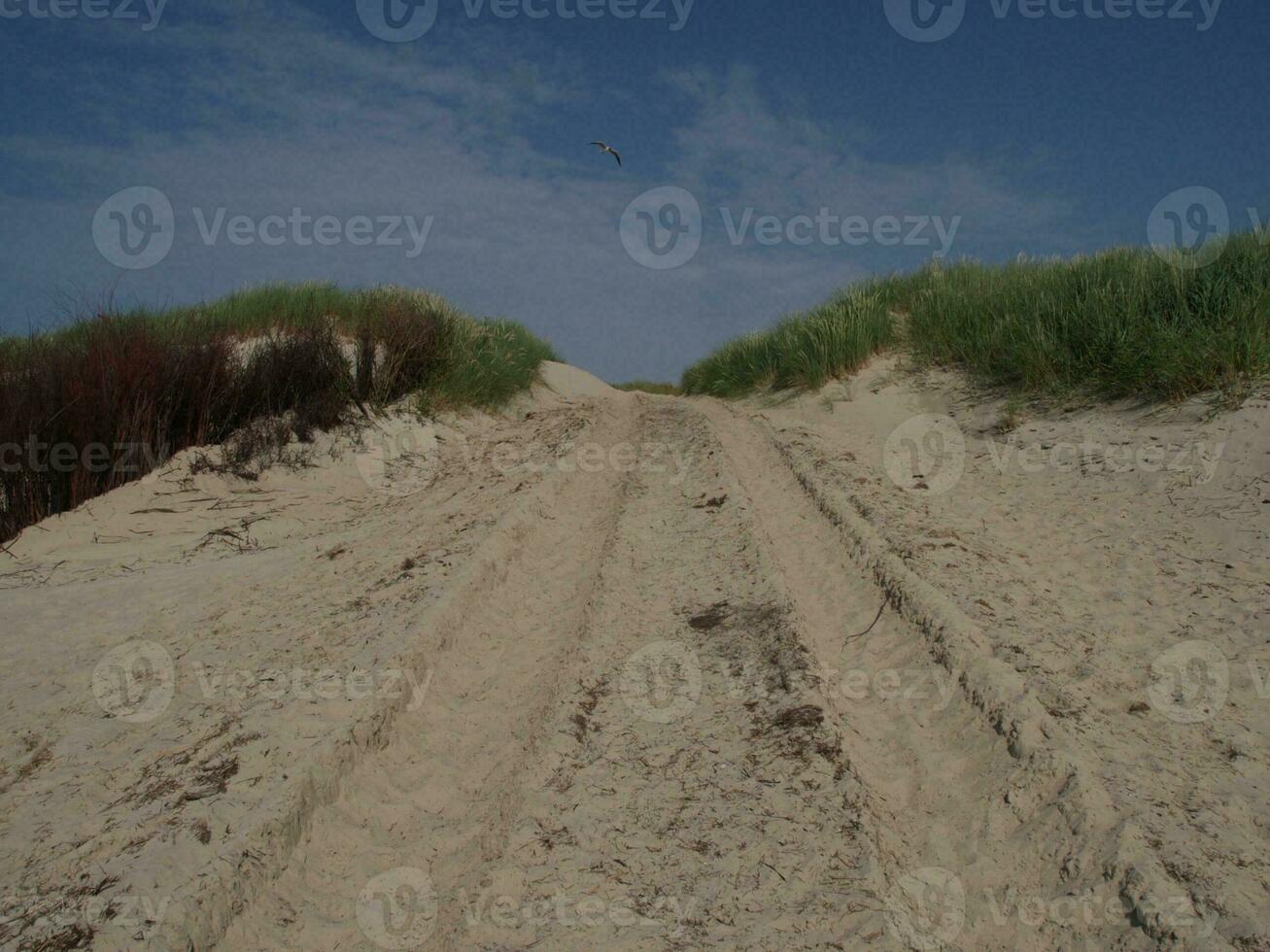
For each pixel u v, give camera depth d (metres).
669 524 7.82
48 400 9.09
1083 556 6.46
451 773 4.38
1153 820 3.42
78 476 8.96
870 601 5.83
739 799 3.90
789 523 7.72
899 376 12.66
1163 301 9.64
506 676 5.35
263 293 14.59
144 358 9.87
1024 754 3.91
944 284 14.39
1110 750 3.95
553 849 3.64
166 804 3.85
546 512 8.35
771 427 12.02
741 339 19.08
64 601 6.78
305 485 10.22
